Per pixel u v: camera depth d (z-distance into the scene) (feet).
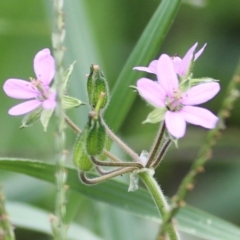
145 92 0.90
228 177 1.28
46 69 0.93
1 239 0.84
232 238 1.02
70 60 1.14
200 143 1.29
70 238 1.11
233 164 1.29
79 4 1.15
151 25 1.06
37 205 1.23
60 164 0.85
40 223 1.11
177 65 0.93
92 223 1.19
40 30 1.31
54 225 0.85
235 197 1.26
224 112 0.83
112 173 0.93
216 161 1.25
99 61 1.14
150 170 0.93
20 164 1.00
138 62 1.07
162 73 0.91
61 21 0.84
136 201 1.02
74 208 1.07
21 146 1.32
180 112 0.90
